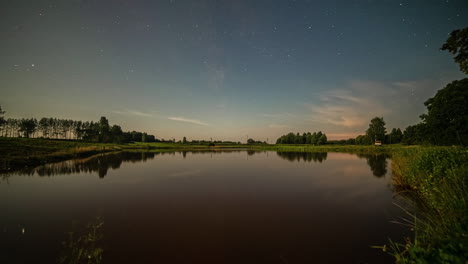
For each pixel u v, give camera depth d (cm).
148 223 533
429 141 1220
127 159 2245
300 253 388
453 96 1109
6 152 1719
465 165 493
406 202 679
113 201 722
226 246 415
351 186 958
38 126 7531
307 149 5034
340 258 370
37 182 1011
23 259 354
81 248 398
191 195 809
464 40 559
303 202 721
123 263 349
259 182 1054
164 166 1689
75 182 1020
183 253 386
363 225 517
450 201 348
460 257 199
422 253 245
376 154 3372
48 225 509
